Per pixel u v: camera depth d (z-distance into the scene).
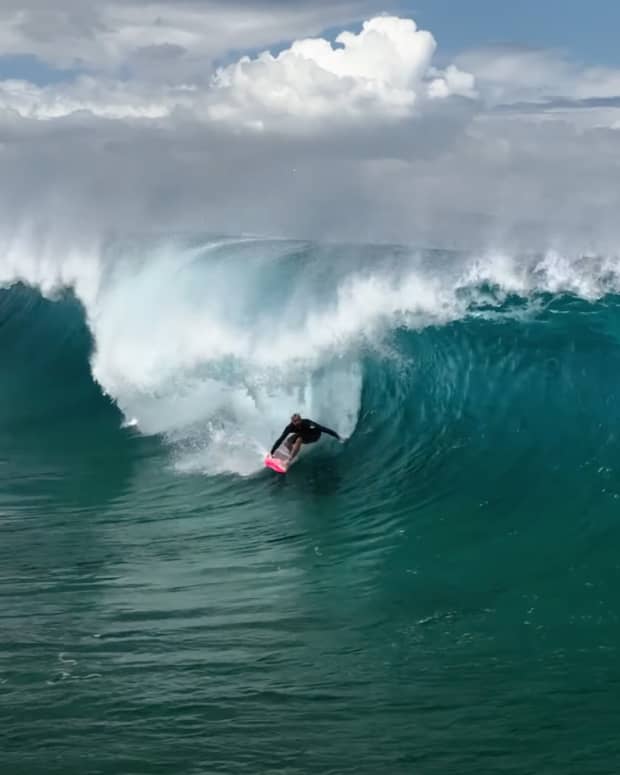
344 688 7.35
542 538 10.90
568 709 6.86
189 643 8.36
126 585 10.19
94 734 6.56
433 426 14.93
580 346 15.33
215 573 10.62
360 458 14.95
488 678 7.45
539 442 13.51
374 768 6.11
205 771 6.06
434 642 8.26
